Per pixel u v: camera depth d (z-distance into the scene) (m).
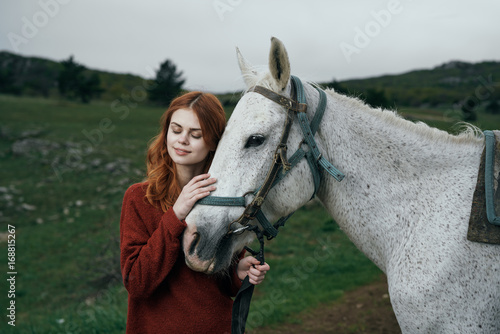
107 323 3.97
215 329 1.49
